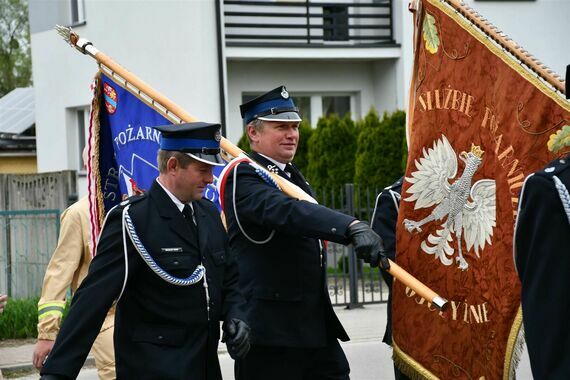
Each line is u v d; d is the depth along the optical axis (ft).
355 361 32.27
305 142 56.80
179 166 15.23
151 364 14.98
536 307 11.79
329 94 62.18
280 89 18.01
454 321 16.65
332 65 61.67
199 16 56.34
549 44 59.52
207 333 15.43
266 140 17.97
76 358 14.65
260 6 60.29
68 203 47.91
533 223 12.06
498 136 15.84
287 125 17.92
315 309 17.72
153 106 18.72
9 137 82.84
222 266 15.78
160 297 15.16
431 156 16.98
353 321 39.96
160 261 15.11
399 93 60.29
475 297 16.33
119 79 19.17
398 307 17.34
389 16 60.64
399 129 52.95
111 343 20.38
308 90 61.16
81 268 20.99
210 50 56.65
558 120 15.08
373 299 43.88
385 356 32.94
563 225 11.82
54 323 20.27
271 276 17.47
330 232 15.65
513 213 15.58
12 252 48.70
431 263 16.94
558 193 11.88
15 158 83.82
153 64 57.57
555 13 59.57
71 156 65.00
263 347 17.53
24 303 40.04
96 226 19.52
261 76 60.03
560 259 11.77
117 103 19.27
